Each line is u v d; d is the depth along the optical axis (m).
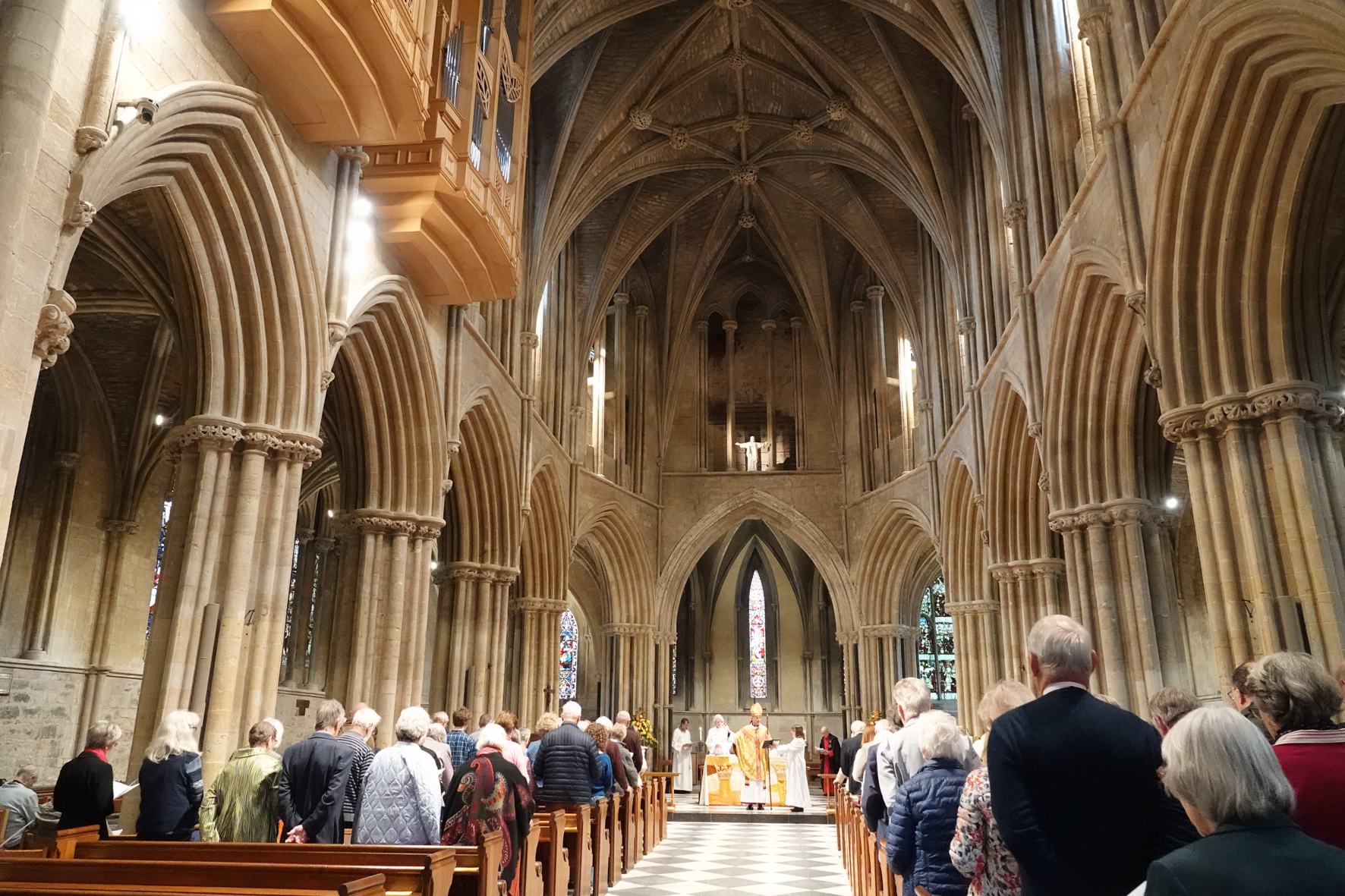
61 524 19.17
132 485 20.61
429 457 17.17
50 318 7.82
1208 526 11.75
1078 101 16.86
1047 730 3.72
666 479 34.28
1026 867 3.59
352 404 16.92
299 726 26.59
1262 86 10.66
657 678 32.81
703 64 25.81
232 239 11.62
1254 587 11.05
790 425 35.25
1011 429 21.20
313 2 10.45
